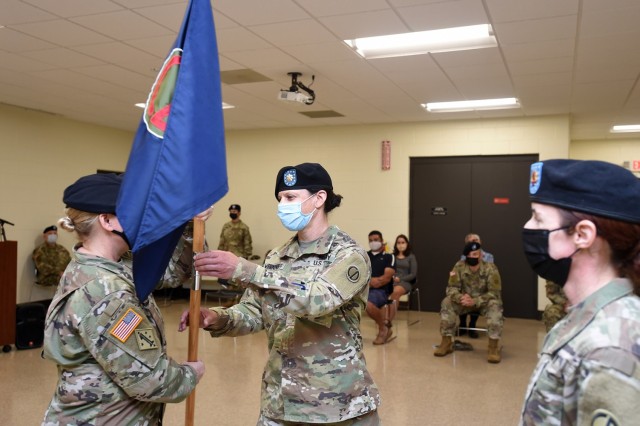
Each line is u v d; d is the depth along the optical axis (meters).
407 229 8.16
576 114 7.46
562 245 0.92
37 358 5.17
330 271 1.54
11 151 7.07
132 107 7.17
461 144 7.91
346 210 8.45
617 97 6.40
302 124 8.49
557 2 3.64
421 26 4.14
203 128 1.41
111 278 1.33
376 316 5.93
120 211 1.33
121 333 1.27
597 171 0.89
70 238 7.91
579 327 0.87
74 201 1.37
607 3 3.65
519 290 7.66
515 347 5.85
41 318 5.68
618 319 0.83
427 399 4.07
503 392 4.25
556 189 0.93
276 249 1.88
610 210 0.87
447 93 6.30
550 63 5.06
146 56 4.94
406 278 6.89
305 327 1.65
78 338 1.29
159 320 1.46
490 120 7.78
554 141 7.49
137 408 1.36
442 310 5.54
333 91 6.25
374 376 4.68
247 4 3.71
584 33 4.23
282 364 1.67
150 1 3.67
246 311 1.87
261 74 5.57
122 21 4.06
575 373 0.83
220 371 4.75
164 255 1.42
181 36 1.45
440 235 8.06
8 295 5.41
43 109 7.30
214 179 1.41
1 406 3.78
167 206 1.34
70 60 5.07
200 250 1.58
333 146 8.58
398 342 6.04
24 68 5.35
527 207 7.65
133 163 1.37
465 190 7.94
